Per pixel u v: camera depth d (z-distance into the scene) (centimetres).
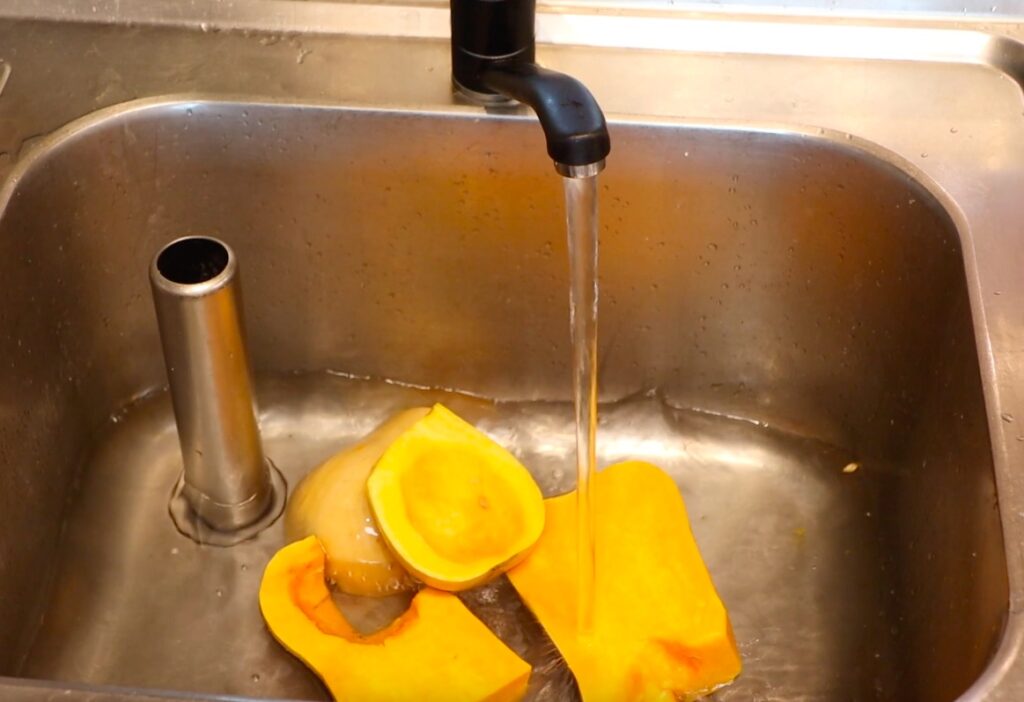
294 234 118
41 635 110
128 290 118
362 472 113
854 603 113
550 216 115
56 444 114
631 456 121
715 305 118
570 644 106
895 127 112
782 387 120
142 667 110
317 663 105
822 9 118
